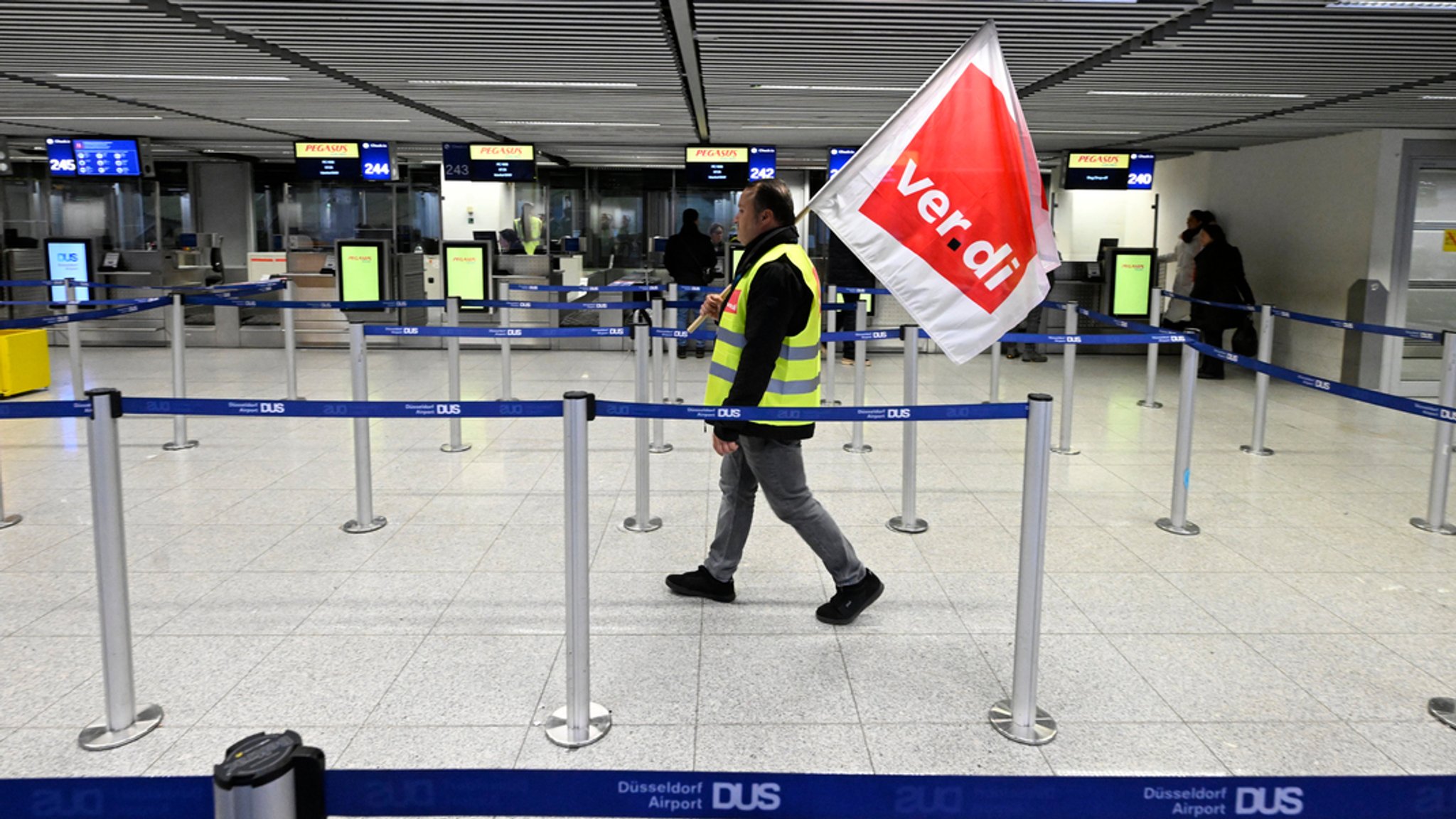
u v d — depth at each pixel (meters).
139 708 3.12
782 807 1.72
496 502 5.49
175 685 3.28
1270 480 6.16
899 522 5.12
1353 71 6.74
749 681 3.33
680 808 1.71
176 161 17.84
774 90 8.31
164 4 5.54
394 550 4.66
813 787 1.71
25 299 13.27
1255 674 3.43
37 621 3.82
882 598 4.10
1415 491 5.93
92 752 2.86
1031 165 3.05
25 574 4.32
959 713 3.12
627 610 3.94
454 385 6.75
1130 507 5.51
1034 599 2.91
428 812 1.69
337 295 12.52
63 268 12.72
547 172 18.73
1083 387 9.91
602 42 6.41
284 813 1.48
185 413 3.00
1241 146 11.86
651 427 6.97
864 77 7.57
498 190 18.55
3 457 6.47
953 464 6.51
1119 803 1.70
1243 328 10.41
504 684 3.30
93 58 7.14
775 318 3.33
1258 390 6.89
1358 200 9.80
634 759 2.84
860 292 7.14
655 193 18.88
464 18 5.77
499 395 9.16
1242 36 5.74
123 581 2.91
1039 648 3.61
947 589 4.21
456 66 7.39
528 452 6.73
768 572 4.38
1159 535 5.01
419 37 6.32
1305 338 10.70
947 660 3.51
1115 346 12.91
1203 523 5.21
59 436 7.14
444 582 4.25
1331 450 7.04
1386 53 6.16
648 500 5.00
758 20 5.72
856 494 5.72
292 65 7.38
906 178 3.01
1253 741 2.98
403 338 12.78
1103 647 3.64
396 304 8.02
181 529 4.97
